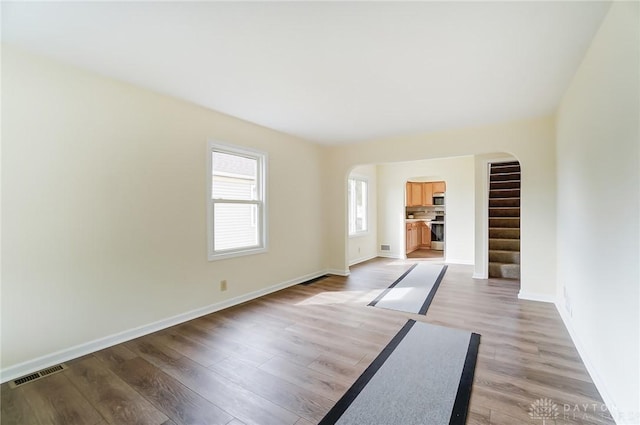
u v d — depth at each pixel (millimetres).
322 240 5090
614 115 1552
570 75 2359
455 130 3943
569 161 2594
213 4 1561
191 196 3037
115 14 1644
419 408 1635
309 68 2275
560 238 3104
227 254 3404
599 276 1792
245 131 3621
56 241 2160
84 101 2293
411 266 5867
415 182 8586
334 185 5090
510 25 1737
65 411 1655
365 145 4738
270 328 2783
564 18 1669
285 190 4277
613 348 1580
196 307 3084
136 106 2598
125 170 2527
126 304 2539
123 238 2520
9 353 1970
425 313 3148
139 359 2211
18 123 1998
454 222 6230
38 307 2084
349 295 3854
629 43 1371
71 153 2229
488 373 1976
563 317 2908
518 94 2758
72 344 2236
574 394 1749
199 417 1593
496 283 4422
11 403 1726
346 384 1872
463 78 2436
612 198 1593
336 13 1633
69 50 2021
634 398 1344
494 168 5746
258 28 1777
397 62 2184
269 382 1904
